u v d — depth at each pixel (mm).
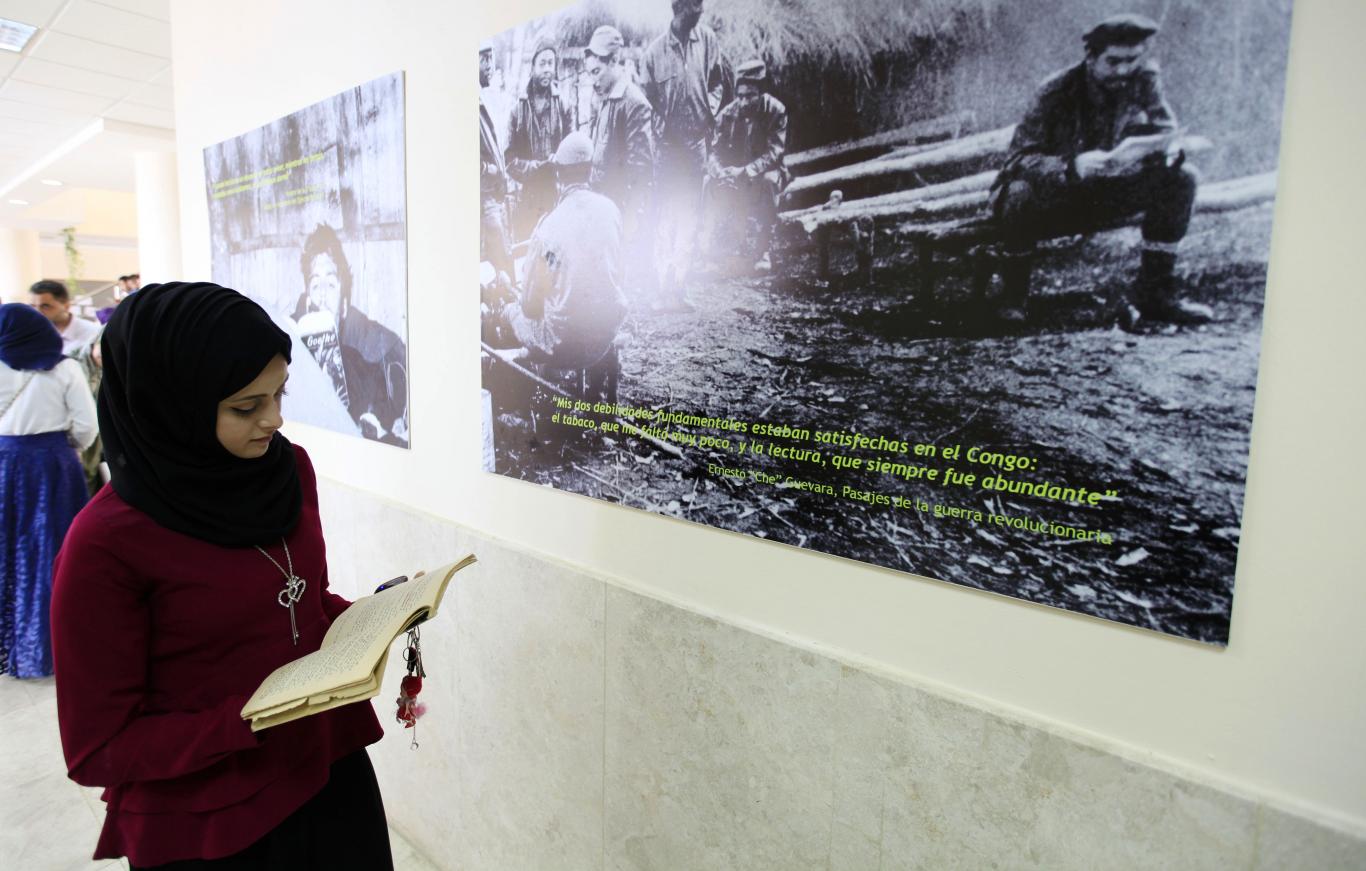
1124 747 810
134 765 840
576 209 1301
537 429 1443
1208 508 731
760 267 1044
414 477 1794
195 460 911
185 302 869
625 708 1345
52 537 2771
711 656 1185
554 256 1354
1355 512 669
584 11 1243
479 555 1602
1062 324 793
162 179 5785
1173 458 745
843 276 958
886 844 1009
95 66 3992
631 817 1370
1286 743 724
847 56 923
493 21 1429
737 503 1121
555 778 1513
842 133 937
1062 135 774
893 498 947
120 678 854
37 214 9469
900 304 910
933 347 889
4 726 2484
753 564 1131
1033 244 804
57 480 2789
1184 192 713
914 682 956
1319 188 660
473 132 1499
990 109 817
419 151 1636
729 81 1050
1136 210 739
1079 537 808
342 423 1997
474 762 1710
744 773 1168
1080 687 837
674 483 1207
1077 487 804
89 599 827
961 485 887
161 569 875
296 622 1027
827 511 1015
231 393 886
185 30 2504
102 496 885
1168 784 776
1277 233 682
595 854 1455
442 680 1763
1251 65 672
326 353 2016
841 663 1019
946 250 865
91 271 14656
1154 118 722
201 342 856
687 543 1223
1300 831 710
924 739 952
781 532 1071
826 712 1048
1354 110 638
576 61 1267
